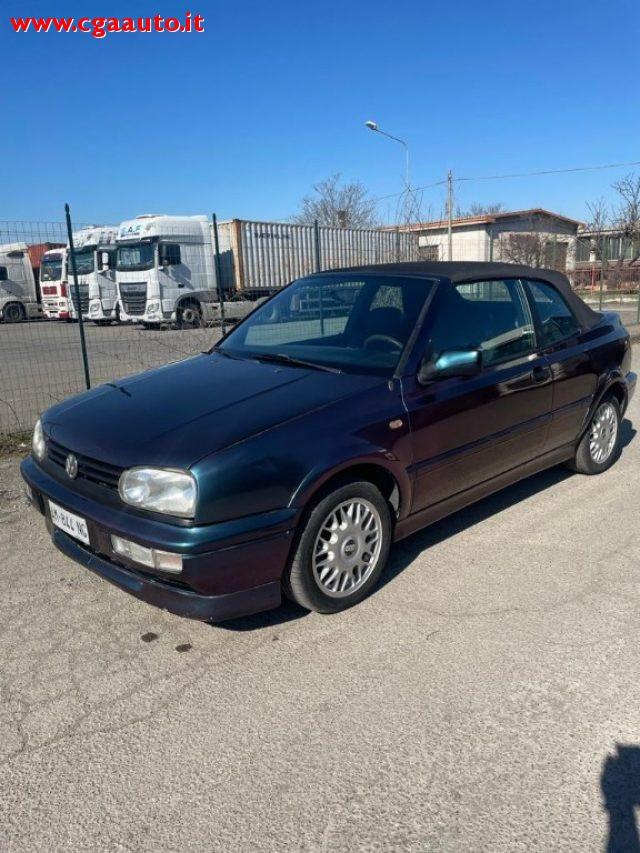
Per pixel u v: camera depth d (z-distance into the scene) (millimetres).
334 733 2553
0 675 2928
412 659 3004
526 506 4773
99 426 3268
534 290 4664
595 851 2033
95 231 23016
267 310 4633
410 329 3752
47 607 3479
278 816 2178
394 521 3607
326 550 3238
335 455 3111
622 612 3369
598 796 2236
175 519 2805
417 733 2543
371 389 3430
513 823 2135
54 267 24609
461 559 3963
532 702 2705
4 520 4598
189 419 3141
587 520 4516
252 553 2898
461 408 3777
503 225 32156
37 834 2129
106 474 3039
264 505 2920
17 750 2490
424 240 19766
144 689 2828
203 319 19766
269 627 3273
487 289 4293
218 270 8898
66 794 2283
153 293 19984
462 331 3961
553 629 3225
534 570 3822
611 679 2842
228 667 2967
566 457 5023
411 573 3795
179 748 2488
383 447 3334
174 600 2885
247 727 2594
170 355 13492
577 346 4836
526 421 4328
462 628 3244
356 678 2877
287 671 2932
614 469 5559
